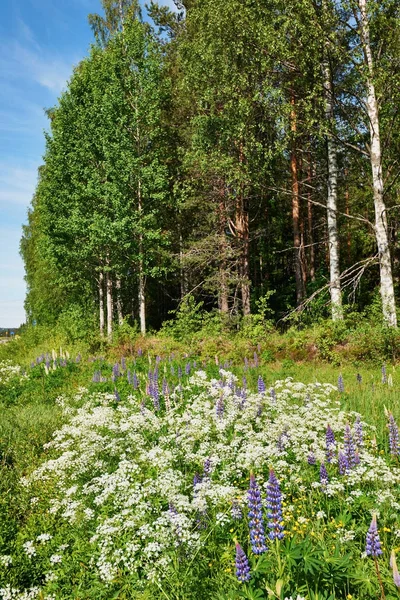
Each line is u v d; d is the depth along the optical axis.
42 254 31.59
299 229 26.23
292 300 28.62
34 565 4.78
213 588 3.92
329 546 4.10
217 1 18.77
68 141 28.70
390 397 9.50
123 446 6.70
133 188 24.89
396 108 17.73
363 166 21.83
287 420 6.54
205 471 5.38
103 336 24.67
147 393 10.27
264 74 18.42
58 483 6.07
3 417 10.59
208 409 7.48
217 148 20.31
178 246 27.72
